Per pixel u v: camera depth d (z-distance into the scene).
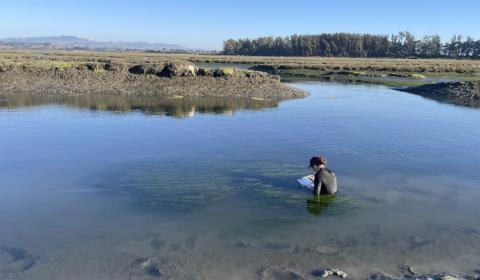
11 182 17.33
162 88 49.44
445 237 12.94
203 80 51.62
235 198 15.55
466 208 15.21
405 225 13.72
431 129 29.64
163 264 11.16
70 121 30.92
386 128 29.75
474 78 80.44
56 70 52.88
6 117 32.25
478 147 24.33
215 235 12.82
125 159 20.56
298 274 10.73
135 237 12.66
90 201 15.32
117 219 13.85
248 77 53.12
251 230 13.17
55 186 16.84
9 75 51.19
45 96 44.81
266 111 37.06
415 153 22.70
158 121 31.22
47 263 11.20
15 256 11.55
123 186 16.72
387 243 12.50
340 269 11.01
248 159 20.62
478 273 10.93
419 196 16.28
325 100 46.72
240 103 42.25
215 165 19.50
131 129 28.08
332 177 16.16
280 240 12.57
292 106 40.84
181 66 52.59
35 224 13.50
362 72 91.50
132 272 10.78
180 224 13.52
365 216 14.35
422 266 11.25
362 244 12.41
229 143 24.09
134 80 51.34
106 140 24.70
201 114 34.72
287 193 16.08
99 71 52.97
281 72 93.06
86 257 11.51
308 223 13.72
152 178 17.61
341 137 26.33
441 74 89.31
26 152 21.94
